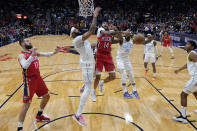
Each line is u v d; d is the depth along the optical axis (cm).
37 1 3088
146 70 702
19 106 446
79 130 345
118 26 2622
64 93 525
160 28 2130
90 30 320
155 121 379
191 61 362
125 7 3198
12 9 3164
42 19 2931
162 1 3108
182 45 1517
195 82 355
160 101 475
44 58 1029
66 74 712
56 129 348
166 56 1095
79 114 353
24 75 324
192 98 492
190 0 2927
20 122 321
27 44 329
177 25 2017
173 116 399
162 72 749
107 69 460
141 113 413
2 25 2588
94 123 370
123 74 486
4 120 382
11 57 1064
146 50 671
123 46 464
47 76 685
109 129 349
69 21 2723
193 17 2178
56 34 2527
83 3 931
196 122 377
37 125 361
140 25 2498
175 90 553
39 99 482
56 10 3173
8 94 520
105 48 444
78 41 333
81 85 590
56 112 414
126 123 371
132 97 496
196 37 1401
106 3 3169
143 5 3189
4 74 727
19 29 2203
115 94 520
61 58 1028
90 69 354
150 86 585
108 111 421
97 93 526
